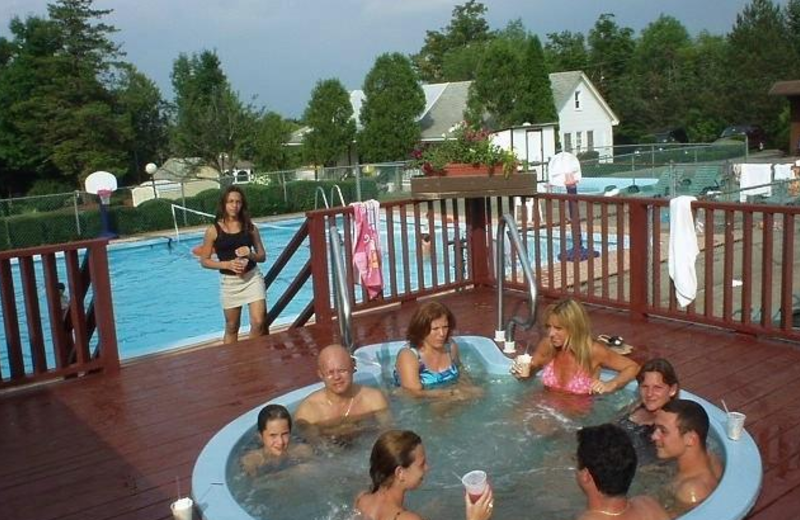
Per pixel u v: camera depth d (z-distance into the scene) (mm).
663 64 59188
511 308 6793
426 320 4922
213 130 36844
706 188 16594
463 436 4379
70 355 5809
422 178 7020
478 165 7000
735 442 3832
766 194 13594
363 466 4027
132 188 25156
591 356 4816
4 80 36469
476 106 37656
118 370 5645
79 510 3600
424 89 41688
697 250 5918
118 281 15016
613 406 4637
